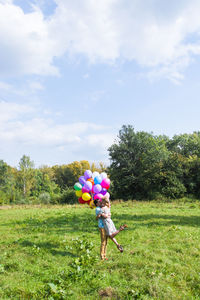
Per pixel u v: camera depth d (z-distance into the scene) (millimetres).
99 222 6102
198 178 32500
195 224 10531
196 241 7242
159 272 4789
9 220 13891
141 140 38094
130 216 13477
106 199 6188
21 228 10750
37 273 5051
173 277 4637
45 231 9688
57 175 72875
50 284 4121
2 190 48812
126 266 5168
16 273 5074
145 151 37438
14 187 50438
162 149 34781
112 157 38812
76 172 69500
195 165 34219
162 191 31875
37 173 64875
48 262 5762
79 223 11391
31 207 24578
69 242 7496
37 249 6668
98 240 7762
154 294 3916
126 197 35844
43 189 59969
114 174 37312
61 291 4020
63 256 6211
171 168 33625
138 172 36344
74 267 5238
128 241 7504
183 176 34562
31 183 51969
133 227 9867
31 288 4273
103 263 5527
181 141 41719
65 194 39125
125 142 38938
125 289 4125
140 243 7227
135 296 3848
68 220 12430
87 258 5680
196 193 32812
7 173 52562
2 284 4523
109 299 3842
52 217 14148
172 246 6754
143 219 12234
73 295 4004
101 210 6078
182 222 11047
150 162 34250
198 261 5508
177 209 17672
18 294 4074
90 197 9117
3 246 7465
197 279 4520
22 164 50375
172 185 32188
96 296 3977
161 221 11367
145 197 34219
